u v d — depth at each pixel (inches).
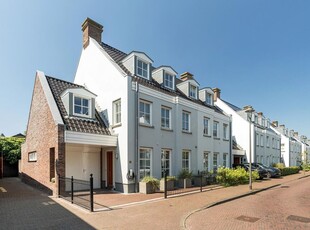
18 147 1013.8
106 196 446.6
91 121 537.0
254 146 1120.2
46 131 513.3
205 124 780.0
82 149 540.4
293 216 318.7
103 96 588.1
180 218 298.0
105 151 567.2
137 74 582.6
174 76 688.4
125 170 497.0
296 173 1266.0
